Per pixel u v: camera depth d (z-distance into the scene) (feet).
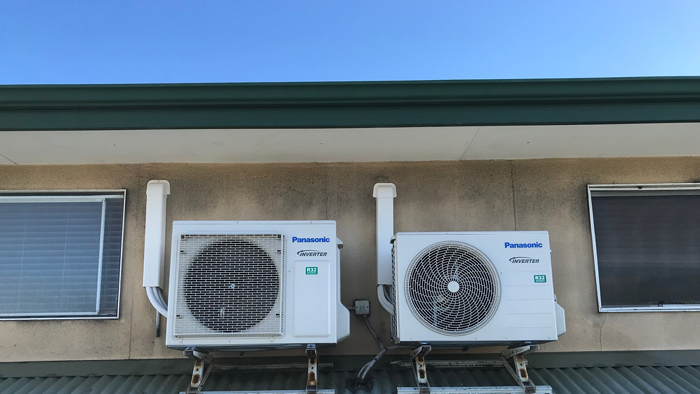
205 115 10.87
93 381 12.47
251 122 10.86
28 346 13.01
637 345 13.51
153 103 10.75
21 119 10.77
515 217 14.06
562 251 13.93
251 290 10.75
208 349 11.42
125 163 14.08
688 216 14.40
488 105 10.96
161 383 12.34
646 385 12.19
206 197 13.92
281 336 10.63
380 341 13.25
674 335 13.60
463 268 11.09
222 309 10.62
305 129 11.34
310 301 10.83
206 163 14.12
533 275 11.12
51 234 13.76
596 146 13.35
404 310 10.94
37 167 14.01
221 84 10.69
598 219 14.30
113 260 13.69
